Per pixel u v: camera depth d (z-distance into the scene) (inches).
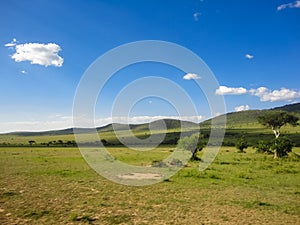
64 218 543.8
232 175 1146.7
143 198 725.3
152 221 530.0
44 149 3075.8
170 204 663.1
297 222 529.3
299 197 753.6
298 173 1216.2
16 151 2694.4
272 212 598.9
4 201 674.2
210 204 666.2
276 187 896.3
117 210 605.9
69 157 1982.0
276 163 1611.7
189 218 550.3
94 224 511.2
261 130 5511.8
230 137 4493.1
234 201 696.4
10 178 1024.2
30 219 534.9
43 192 784.3
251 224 515.5
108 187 873.5
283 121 2335.1
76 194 764.6
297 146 3348.9
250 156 2114.9
